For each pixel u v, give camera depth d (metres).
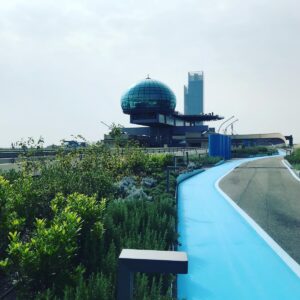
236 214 13.95
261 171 34.56
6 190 7.00
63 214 5.79
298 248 9.41
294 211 14.38
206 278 7.51
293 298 6.62
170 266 2.81
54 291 4.57
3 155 23.25
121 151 21.64
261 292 6.86
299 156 45.78
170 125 141.00
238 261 8.52
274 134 135.00
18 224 5.98
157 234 8.55
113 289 4.91
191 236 10.73
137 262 2.83
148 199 13.81
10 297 5.17
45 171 13.23
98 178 12.15
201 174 31.70
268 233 10.95
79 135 17.56
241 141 137.25
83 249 6.11
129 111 136.50
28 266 4.52
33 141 14.75
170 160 29.17
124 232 8.00
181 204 16.23
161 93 132.38
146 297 4.55
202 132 141.75
